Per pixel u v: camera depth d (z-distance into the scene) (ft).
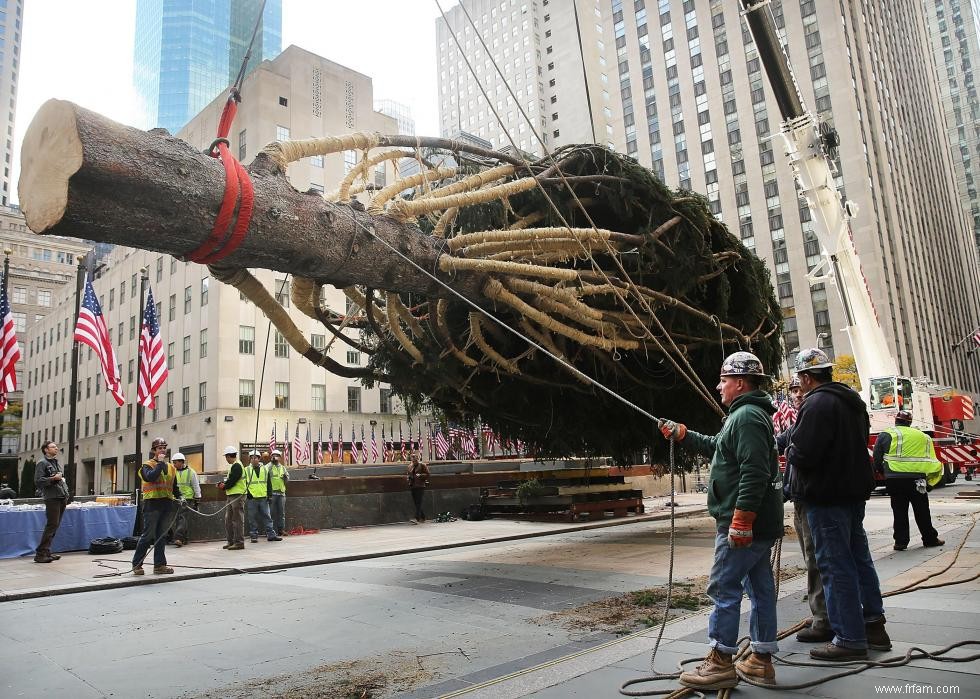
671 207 24.79
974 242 373.40
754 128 209.56
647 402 29.25
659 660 12.74
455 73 384.68
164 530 28.50
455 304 24.50
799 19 201.57
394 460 127.03
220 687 12.73
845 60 193.98
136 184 12.55
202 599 22.54
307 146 17.12
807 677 11.27
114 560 33.71
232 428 122.93
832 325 186.29
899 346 186.19
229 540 37.88
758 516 11.09
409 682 12.59
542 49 335.47
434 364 24.23
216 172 13.88
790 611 16.65
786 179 200.85
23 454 234.17
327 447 132.67
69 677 13.58
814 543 12.89
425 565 29.60
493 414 29.94
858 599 12.10
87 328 47.24
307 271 16.99
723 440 11.35
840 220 56.75
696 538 36.19
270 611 20.03
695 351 28.30
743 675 11.09
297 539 43.06
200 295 131.85
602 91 253.65
